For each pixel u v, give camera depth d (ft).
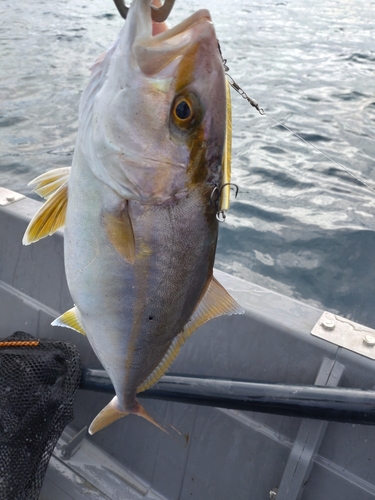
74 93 7.81
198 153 1.12
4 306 2.61
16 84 8.23
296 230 4.21
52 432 1.96
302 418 1.88
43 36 12.01
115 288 1.23
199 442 2.12
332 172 5.27
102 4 17.75
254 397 1.79
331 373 1.82
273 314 2.00
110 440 2.34
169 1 1.11
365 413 1.65
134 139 1.10
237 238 4.08
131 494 2.19
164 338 1.28
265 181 5.04
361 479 1.83
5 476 1.82
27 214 2.55
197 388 1.86
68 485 2.19
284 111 7.25
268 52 11.39
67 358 2.04
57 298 2.46
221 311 1.28
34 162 5.49
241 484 2.05
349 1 22.12
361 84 8.86
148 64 1.08
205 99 1.10
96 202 1.19
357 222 4.35
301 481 1.83
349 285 3.59
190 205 1.15
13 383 1.91
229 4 18.93
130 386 1.39
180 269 1.19
